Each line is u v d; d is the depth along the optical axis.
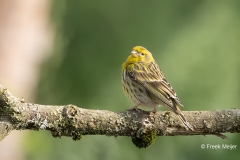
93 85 17.70
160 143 17.72
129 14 18.03
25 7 15.05
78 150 17.23
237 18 19.00
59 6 17.53
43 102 17.56
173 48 18.14
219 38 18.61
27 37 15.15
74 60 17.75
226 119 9.24
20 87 15.10
